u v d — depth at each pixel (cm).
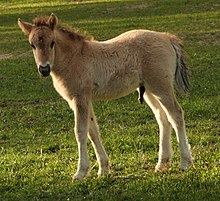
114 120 1448
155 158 1082
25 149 1247
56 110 1611
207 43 2594
